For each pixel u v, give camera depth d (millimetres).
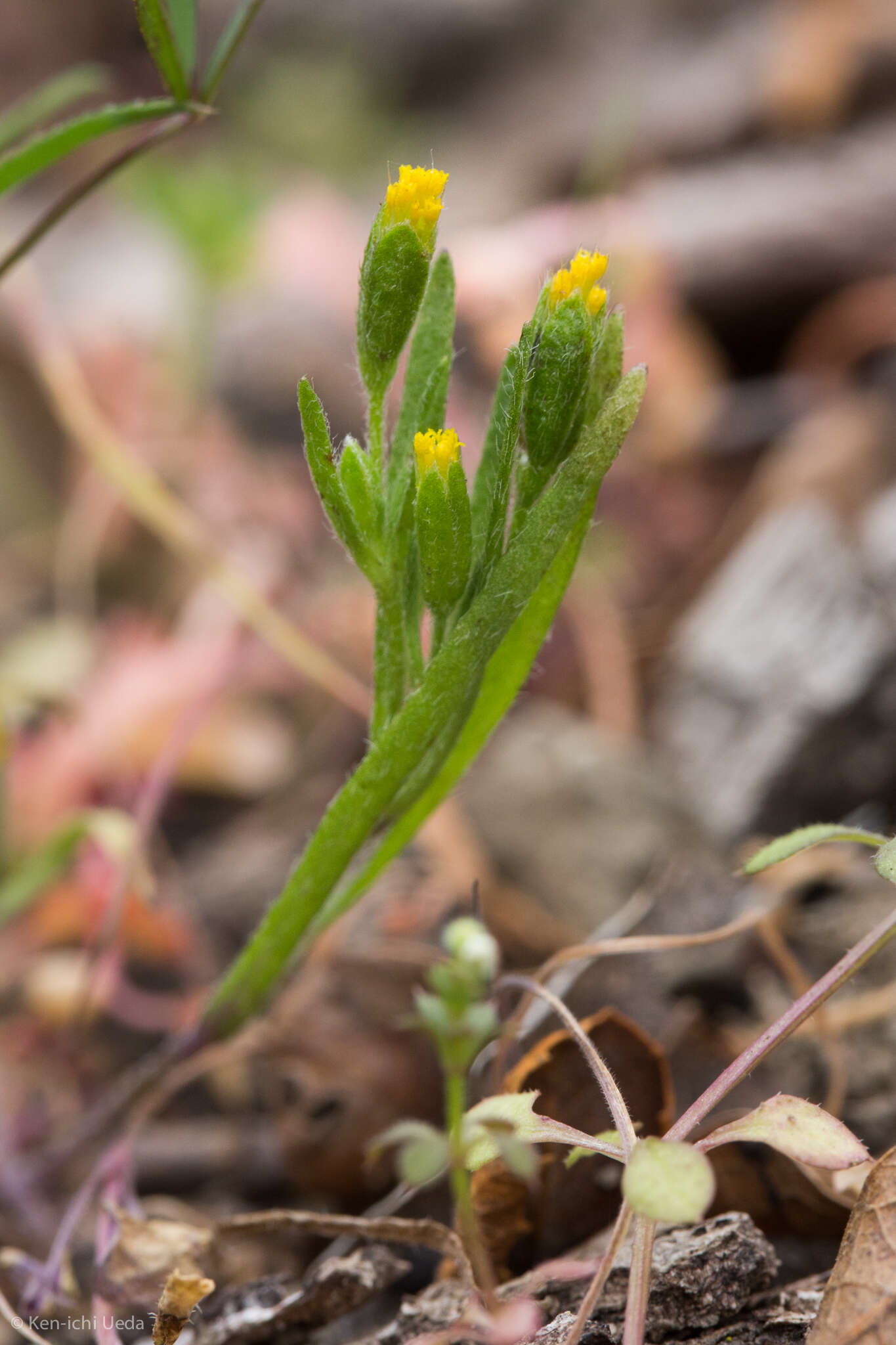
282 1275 175
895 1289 157
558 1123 160
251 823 290
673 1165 153
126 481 264
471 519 164
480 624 161
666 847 239
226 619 308
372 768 164
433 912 212
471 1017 156
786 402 408
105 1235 177
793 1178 174
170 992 244
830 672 251
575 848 239
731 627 283
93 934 245
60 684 304
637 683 316
